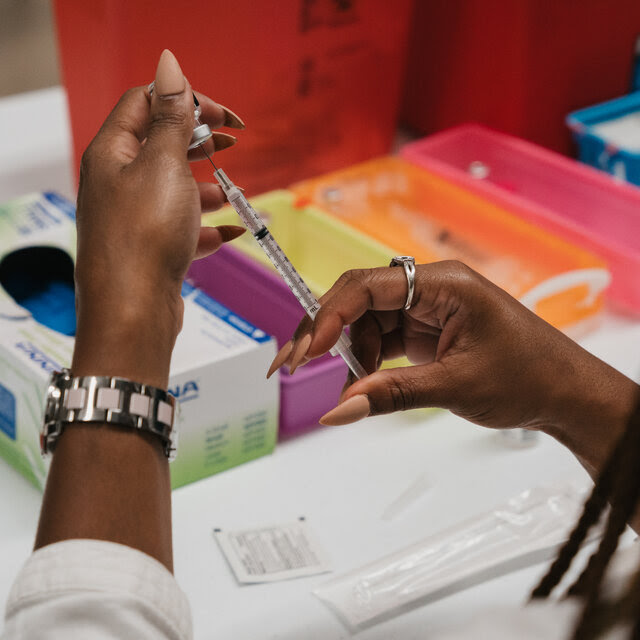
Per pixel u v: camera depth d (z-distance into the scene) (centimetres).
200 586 78
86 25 106
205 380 85
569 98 143
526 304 104
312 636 74
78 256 45
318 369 94
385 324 67
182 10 106
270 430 93
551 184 135
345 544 84
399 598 77
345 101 129
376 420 100
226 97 116
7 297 94
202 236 58
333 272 119
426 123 152
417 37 145
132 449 42
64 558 39
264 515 87
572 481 89
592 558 39
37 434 84
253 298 107
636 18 144
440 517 87
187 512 86
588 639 36
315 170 133
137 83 107
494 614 41
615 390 62
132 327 43
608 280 111
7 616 39
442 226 127
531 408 62
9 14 208
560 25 134
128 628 37
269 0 112
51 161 134
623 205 128
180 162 47
